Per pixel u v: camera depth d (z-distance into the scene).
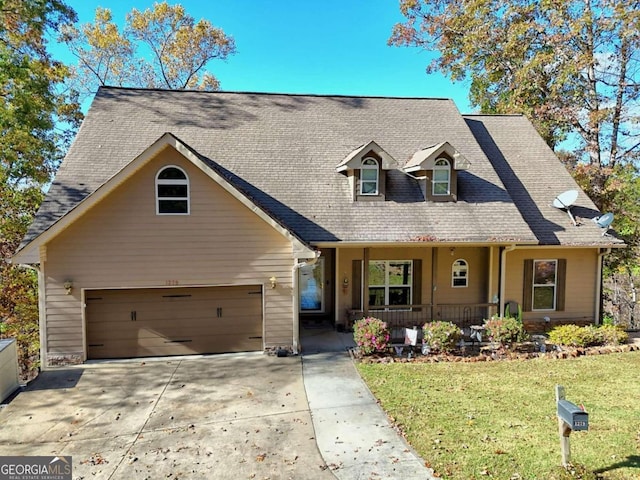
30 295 20.09
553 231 14.95
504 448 6.98
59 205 12.06
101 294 11.89
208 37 33.41
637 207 22.09
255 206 11.88
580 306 15.52
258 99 17.52
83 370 11.19
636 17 18.81
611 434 7.46
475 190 15.08
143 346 12.16
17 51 17.11
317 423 8.09
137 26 32.19
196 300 12.31
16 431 7.97
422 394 9.34
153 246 11.81
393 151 15.84
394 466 6.57
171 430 7.92
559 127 23.34
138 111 15.93
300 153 15.40
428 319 15.28
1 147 17.48
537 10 22.62
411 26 28.80
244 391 9.71
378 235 13.31
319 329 14.92
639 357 12.02
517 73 23.23
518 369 10.98
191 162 11.69
